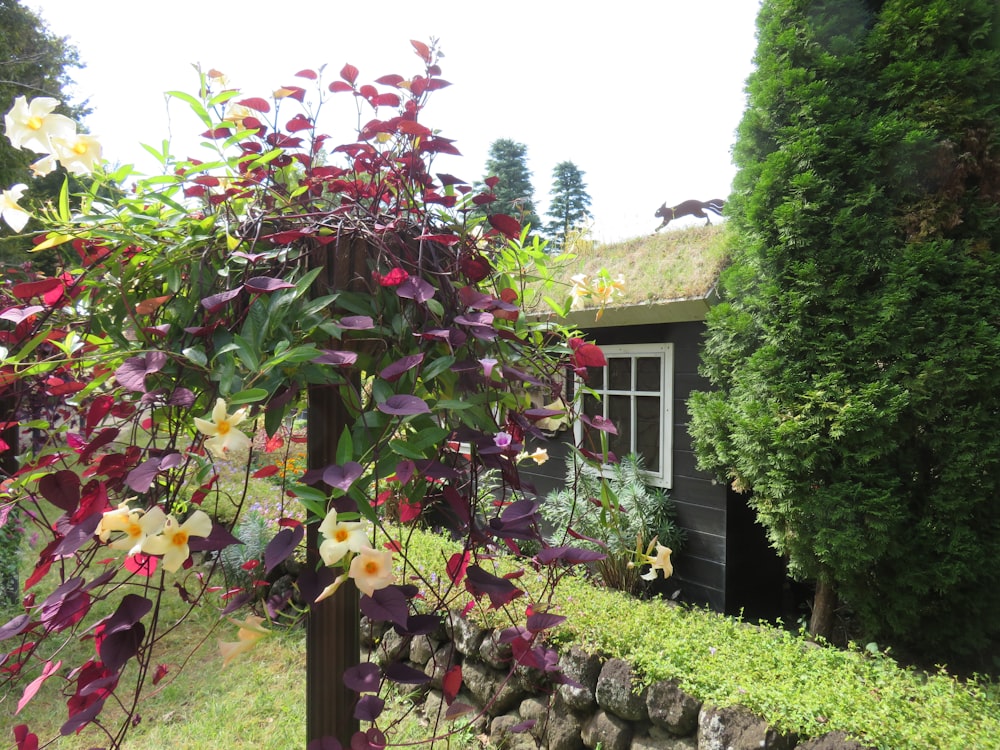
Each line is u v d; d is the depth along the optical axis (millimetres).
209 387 877
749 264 3318
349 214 1048
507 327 1152
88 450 856
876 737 1626
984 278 2748
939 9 2811
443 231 1121
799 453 2990
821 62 3064
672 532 4000
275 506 4258
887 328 2812
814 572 3090
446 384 1006
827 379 2910
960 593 2824
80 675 857
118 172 998
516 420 1070
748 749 1747
